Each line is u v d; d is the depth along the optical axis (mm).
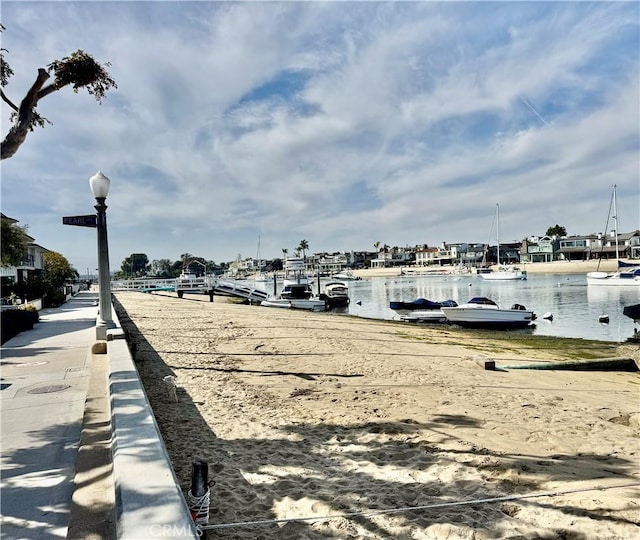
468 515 4414
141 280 58531
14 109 5836
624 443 6602
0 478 4156
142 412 4449
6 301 23453
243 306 43500
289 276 71125
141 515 2494
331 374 11258
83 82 6066
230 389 9391
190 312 31750
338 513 4449
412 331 25141
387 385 10195
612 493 4887
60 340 12977
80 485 3879
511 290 64062
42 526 3393
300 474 5355
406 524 4250
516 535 4062
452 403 8742
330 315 36250
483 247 153750
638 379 12789
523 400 9227
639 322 29344
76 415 5977
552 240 133375
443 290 69562
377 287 84000
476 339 22031
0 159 5156
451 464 5648
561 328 27438
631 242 117312
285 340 17641
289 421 7359
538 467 5594
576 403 9172
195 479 3680
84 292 58812
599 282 64875
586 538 4039
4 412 6102
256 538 3998
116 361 7293
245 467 5527
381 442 6441
